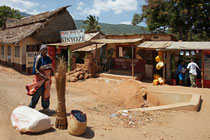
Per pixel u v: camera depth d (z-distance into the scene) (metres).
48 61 4.88
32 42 16.94
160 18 24.59
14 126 3.69
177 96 7.84
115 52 15.18
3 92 7.24
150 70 13.55
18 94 7.34
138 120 5.19
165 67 12.70
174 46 11.28
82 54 16.56
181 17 22.12
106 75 13.38
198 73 11.52
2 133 3.38
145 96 8.78
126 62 14.66
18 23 22.73
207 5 21.62
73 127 3.62
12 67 17.84
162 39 13.66
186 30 24.86
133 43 12.02
